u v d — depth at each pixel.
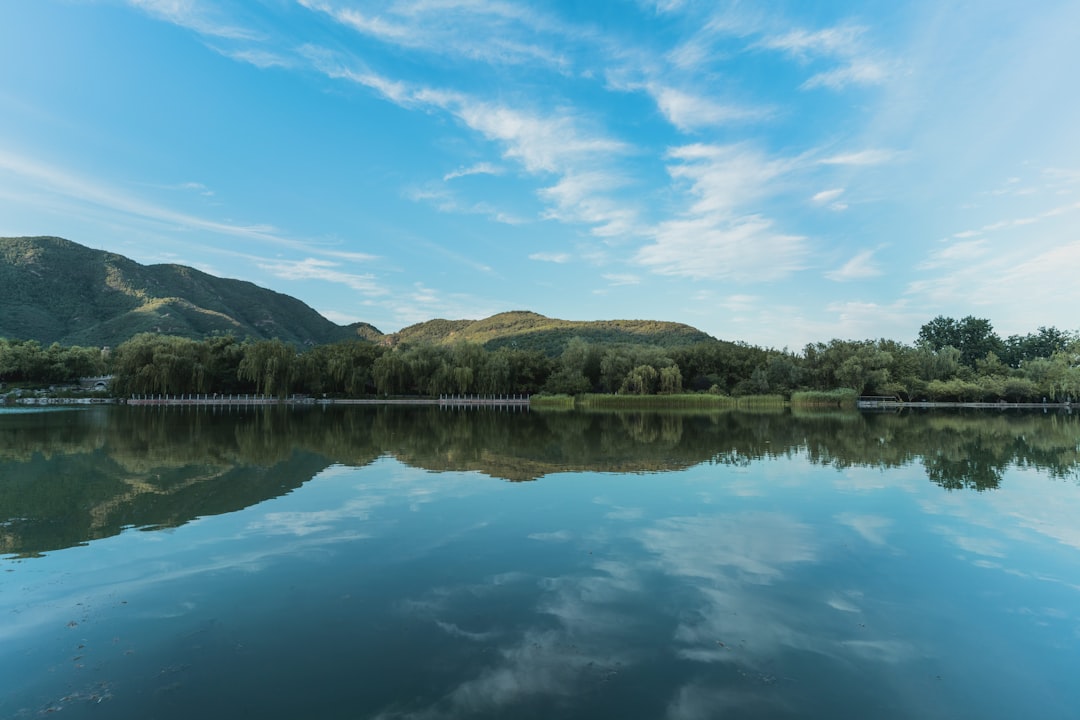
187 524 13.35
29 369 97.25
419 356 103.25
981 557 11.27
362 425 43.03
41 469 20.98
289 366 90.12
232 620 8.29
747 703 6.30
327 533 12.63
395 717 5.98
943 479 19.52
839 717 6.08
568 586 9.64
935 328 122.62
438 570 10.38
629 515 14.32
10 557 10.95
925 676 6.95
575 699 6.34
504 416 57.88
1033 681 6.88
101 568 10.38
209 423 43.66
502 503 15.59
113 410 62.69
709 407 83.31
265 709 6.12
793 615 8.59
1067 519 14.10
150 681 6.67
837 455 25.67
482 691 6.48
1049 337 117.06
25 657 7.20
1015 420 52.72
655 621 8.32
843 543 12.12
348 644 7.58
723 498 16.31
